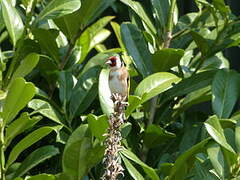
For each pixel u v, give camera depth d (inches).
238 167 232.8
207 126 225.6
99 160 242.2
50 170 286.8
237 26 303.9
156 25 307.4
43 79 309.3
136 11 289.1
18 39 290.0
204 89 294.0
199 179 244.5
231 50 435.2
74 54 308.7
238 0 437.1
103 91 254.8
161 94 289.6
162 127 300.4
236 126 239.6
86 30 312.7
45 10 271.6
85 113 295.7
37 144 301.0
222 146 227.3
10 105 231.9
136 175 229.1
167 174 252.7
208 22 319.6
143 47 298.2
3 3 288.4
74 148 232.5
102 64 289.6
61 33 317.1
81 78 283.0
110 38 442.6
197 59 328.5
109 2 299.6
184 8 433.7
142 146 284.5
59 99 301.3
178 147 293.6
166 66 283.6
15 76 253.1
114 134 211.2
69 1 271.0
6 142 238.4
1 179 240.8
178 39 315.9
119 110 211.5
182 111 295.1
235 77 277.3
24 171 239.0
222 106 272.2
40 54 294.5
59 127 241.4
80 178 240.2
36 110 262.5
